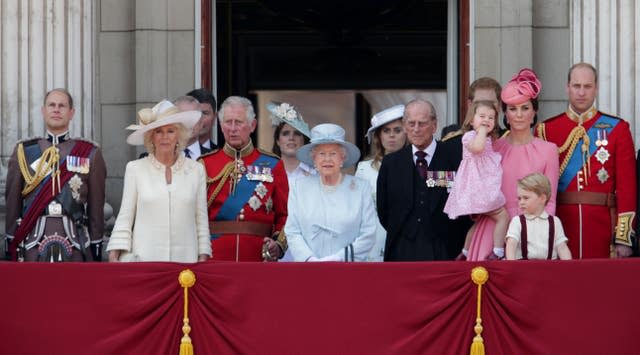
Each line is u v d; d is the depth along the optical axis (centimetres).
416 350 4206
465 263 4206
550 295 4212
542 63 5378
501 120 4953
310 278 4222
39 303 4219
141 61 5334
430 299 4206
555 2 5375
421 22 7588
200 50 5378
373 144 5144
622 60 5259
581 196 4672
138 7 5341
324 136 4462
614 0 5278
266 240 4669
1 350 4222
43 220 4600
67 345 4209
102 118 5381
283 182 4741
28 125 5222
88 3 5328
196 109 4809
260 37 7762
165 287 4212
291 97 7994
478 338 4191
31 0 5250
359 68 7975
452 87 5525
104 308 4212
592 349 4212
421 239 4556
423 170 4588
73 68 5281
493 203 4394
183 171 4466
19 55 5231
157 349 4209
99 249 4669
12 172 4638
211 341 4212
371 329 4209
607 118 4703
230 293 4216
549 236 4369
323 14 7450
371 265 4219
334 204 4497
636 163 4716
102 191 4675
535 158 4500
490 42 5350
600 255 4675
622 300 4222
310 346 4212
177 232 4419
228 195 4678
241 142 4700
